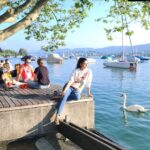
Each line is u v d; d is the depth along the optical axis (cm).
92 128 846
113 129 1203
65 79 3584
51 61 8994
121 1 665
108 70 5359
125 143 1035
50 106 767
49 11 877
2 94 891
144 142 1048
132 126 1248
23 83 1049
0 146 692
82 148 658
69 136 712
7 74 1120
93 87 2692
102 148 585
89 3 566
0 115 704
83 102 821
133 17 694
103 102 1838
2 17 447
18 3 779
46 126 768
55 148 688
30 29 972
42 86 1008
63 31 891
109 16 729
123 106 1585
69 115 805
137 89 2580
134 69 5409
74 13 830
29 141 730
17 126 727
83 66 788
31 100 785
